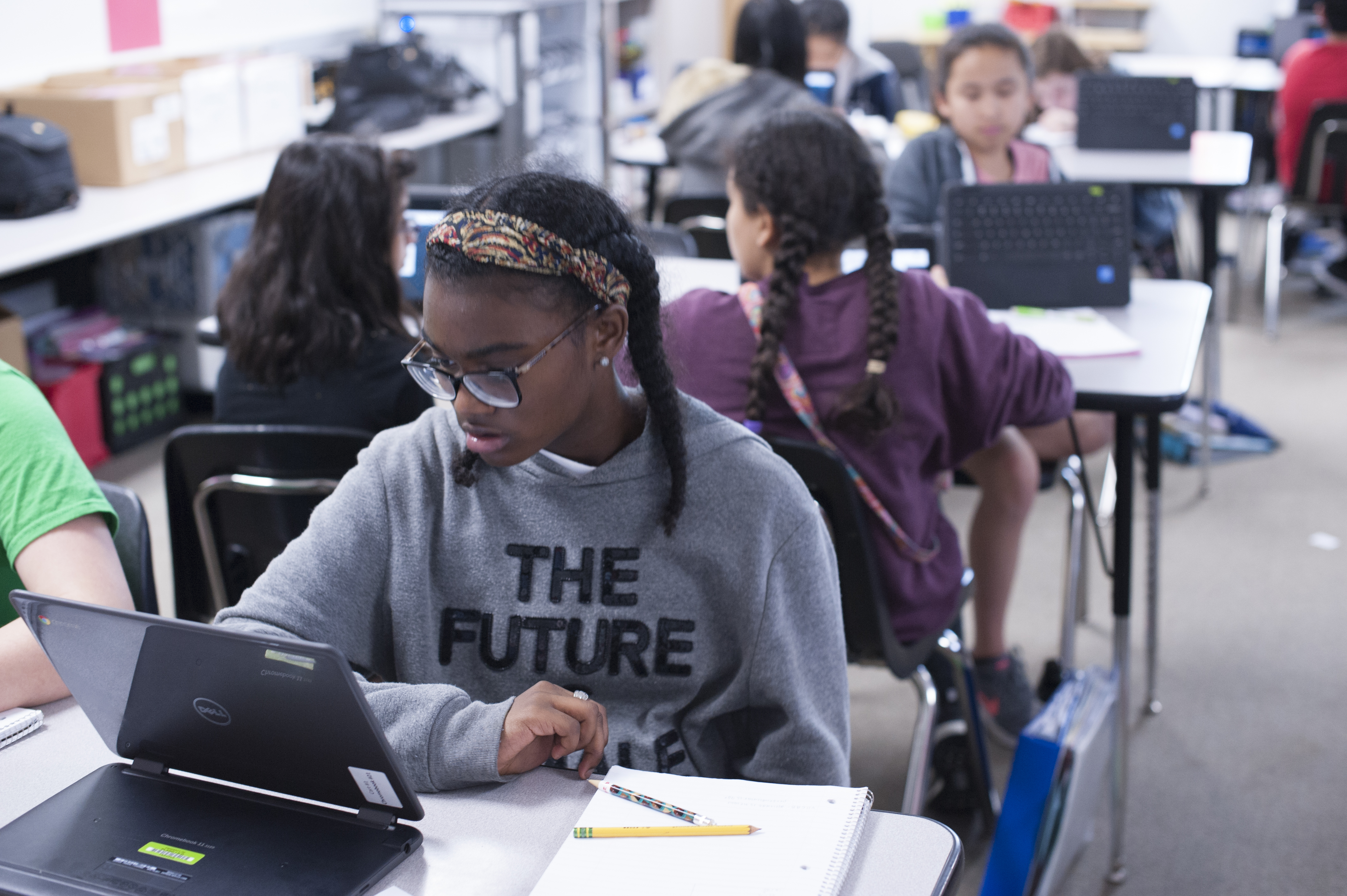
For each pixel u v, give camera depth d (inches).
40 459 48.2
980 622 90.5
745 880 33.3
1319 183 187.2
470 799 37.9
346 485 44.3
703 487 42.6
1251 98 248.2
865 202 64.6
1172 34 316.2
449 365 37.5
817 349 63.4
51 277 161.5
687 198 138.0
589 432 41.6
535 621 43.4
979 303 67.2
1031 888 68.7
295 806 36.8
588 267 37.5
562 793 38.3
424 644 43.8
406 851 34.8
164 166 156.1
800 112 65.9
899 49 252.2
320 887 33.0
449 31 207.3
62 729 41.6
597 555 43.0
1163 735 95.3
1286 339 192.9
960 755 85.0
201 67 165.2
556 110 242.2
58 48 153.0
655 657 43.3
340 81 186.4
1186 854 81.4
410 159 77.2
